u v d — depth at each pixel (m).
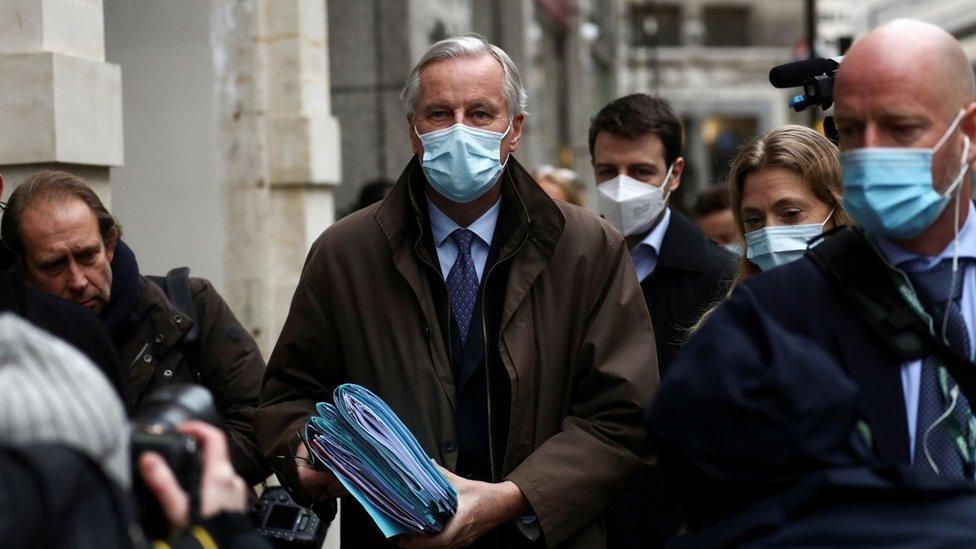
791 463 2.02
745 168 3.40
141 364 3.54
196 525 1.85
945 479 2.02
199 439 1.95
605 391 3.20
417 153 3.27
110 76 4.21
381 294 3.25
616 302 3.27
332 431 2.96
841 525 1.97
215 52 5.73
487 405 3.19
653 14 31.89
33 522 1.53
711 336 2.14
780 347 2.08
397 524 2.93
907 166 2.18
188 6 5.73
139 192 5.81
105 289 3.33
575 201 6.63
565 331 3.24
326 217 6.26
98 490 1.61
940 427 2.18
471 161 3.14
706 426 2.06
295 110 6.03
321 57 6.20
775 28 40.75
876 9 36.34
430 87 3.21
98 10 4.24
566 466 3.09
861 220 2.24
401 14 8.42
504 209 3.29
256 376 3.74
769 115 40.59
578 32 17.33
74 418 1.64
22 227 3.22
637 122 4.29
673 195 6.75
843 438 2.05
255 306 5.94
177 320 3.60
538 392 3.20
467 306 3.26
